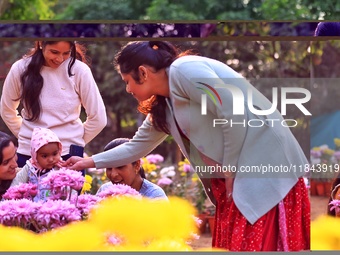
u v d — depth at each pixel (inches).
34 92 241.1
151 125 224.1
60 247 216.1
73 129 244.5
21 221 216.2
